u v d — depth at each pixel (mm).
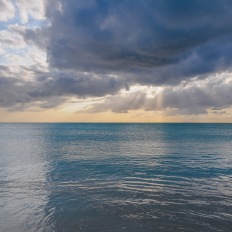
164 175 23719
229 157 36062
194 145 54344
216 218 13336
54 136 91562
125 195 17188
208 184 20250
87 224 12633
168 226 12406
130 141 67250
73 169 26891
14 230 11969
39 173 24609
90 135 98500
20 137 85312
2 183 20500
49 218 13305
